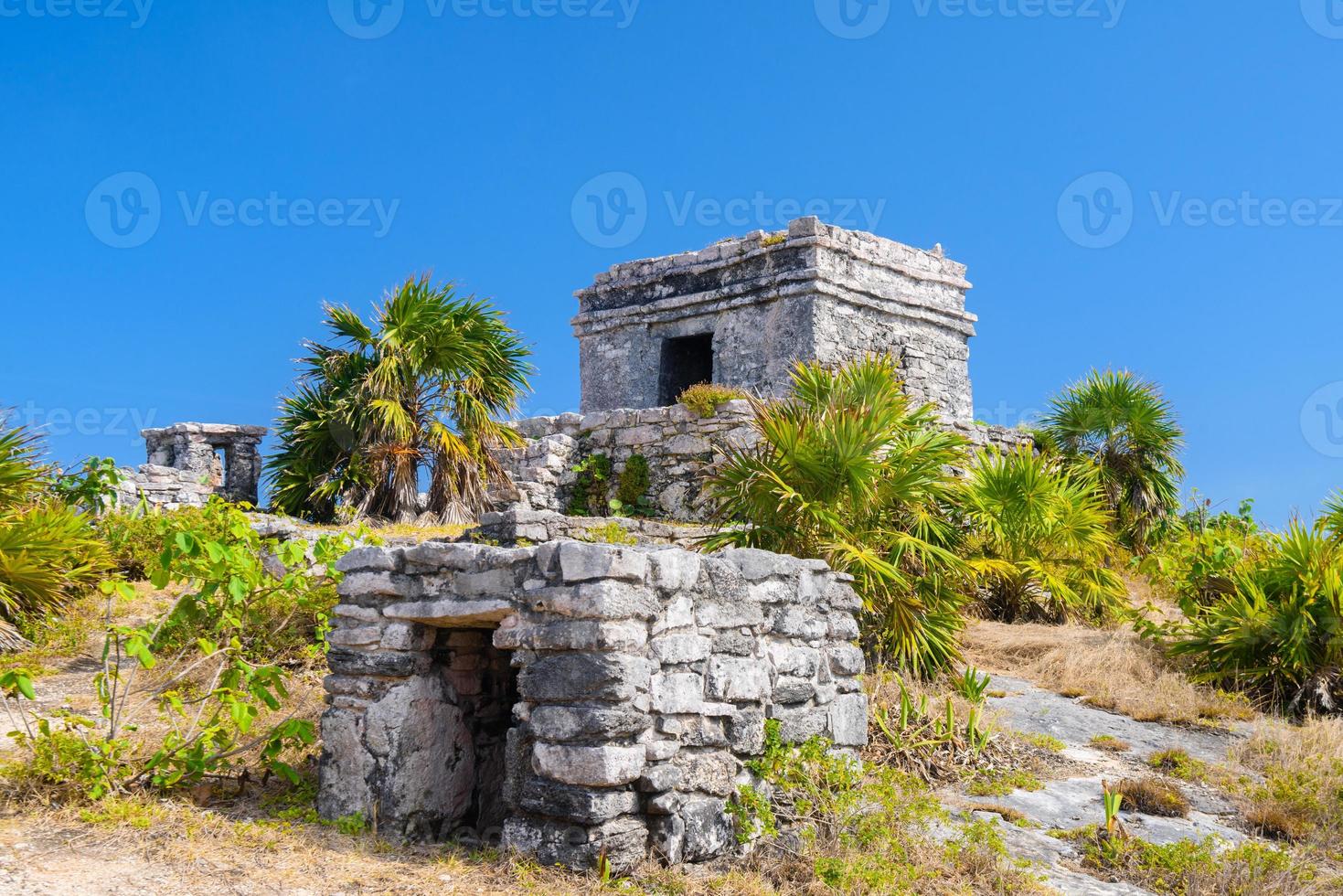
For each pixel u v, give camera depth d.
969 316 20.70
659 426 15.15
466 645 6.05
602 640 4.91
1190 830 6.59
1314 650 9.52
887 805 5.95
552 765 4.95
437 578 5.70
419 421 17.19
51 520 9.91
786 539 8.89
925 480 9.45
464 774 5.95
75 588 10.16
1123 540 17.95
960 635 10.77
